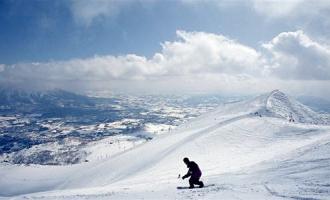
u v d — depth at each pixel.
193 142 117.94
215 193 23.56
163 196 24.39
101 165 155.00
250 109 185.00
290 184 25.77
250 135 112.38
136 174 105.50
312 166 34.09
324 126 111.38
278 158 46.50
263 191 23.34
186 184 34.84
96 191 38.69
